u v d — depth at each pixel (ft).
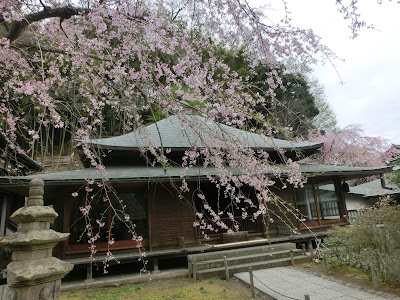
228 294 19.30
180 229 27.73
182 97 12.99
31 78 13.04
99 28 11.37
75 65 12.49
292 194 33.60
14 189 22.67
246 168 13.57
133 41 12.41
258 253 26.99
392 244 19.79
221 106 12.59
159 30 11.45
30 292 6.53
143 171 27.63
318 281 20.34
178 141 31.24
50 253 7.42
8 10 10.39
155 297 19.30
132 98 13.42
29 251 6.96
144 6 11.45
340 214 36.47
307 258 26.43
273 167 13.75
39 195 7.75
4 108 14.38
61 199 24.67
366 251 20.89
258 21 12.09
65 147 59.21
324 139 67.51
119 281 22.75
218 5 12.33
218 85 13.15
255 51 13.83
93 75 13.07
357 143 66.80
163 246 26.68
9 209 30.09
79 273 25.38
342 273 21.98
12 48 12.65
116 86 13.10
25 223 7.34
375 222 21.15
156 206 27.53
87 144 13.55
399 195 44.19
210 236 29.86
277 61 13.37
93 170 26.14
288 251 26.94
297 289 18.85
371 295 17.06
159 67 12.07
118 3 11.07
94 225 25.43
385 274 19.08
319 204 35.50
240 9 12.10
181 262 28.81
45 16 11.13
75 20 13.83
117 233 25.88
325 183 36.73
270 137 13.65
